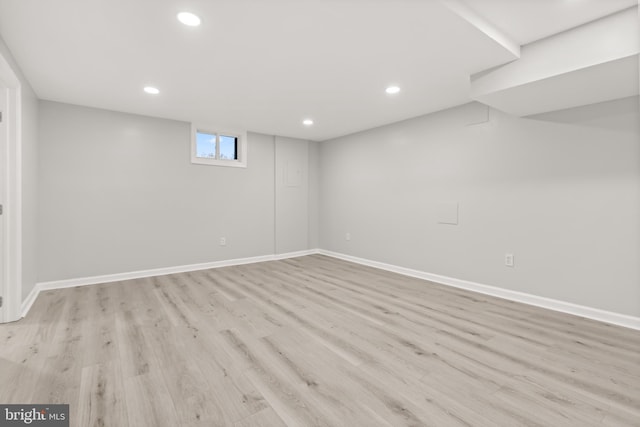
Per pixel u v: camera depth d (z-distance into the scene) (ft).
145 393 5.77
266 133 18.47
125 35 7.58
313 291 12.42
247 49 8.27
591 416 5.24
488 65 9.07
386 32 7.38
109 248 13.80
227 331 8.55
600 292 9.53
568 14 7.07
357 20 6.91
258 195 18.38
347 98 12.14
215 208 16.76
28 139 10.50
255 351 7.43
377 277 14.78
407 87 10.96
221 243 17.01
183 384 6.07
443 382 6.21
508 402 5.60
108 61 8.99
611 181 9.31
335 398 5.68
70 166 12.91
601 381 6.27
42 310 10.09
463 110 12.91
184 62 9.06
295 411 5.32
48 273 12.47
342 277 14.74
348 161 18.84
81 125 13.11
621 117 9.13
